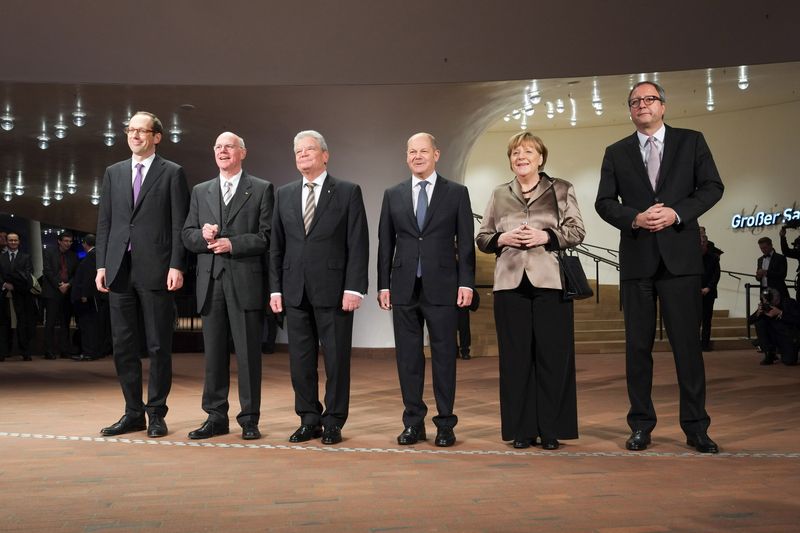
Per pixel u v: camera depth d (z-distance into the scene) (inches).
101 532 102.4
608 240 607.8
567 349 161.5
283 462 147.5
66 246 455.5
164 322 181.9
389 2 358.0
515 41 357.7
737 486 125.3
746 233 555.2
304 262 173.3
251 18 358.0
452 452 157.8
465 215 171.8
